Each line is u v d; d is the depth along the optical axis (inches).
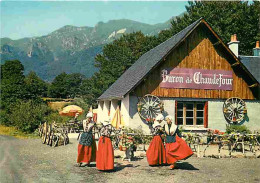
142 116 653.3
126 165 403.2
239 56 852.6
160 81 672.4
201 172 362.0
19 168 377.4
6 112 1140.5
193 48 691.4
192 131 675.4
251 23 1369.3
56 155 486.9
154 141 395.9
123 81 898.7
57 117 1120.2
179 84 681.0
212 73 695.1
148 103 660.7
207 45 697.0
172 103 676.7
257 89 713.0
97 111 1170.6
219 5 1432.1
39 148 574.9
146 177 331.6
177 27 1477.6
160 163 394.6
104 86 1651.1
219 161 444.8
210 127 689.0
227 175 347.6
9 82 1282.0
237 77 707.4
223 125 695.1
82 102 1664.6
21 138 777.6
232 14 1386.6
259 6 1390.3
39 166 391.9
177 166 386.3
